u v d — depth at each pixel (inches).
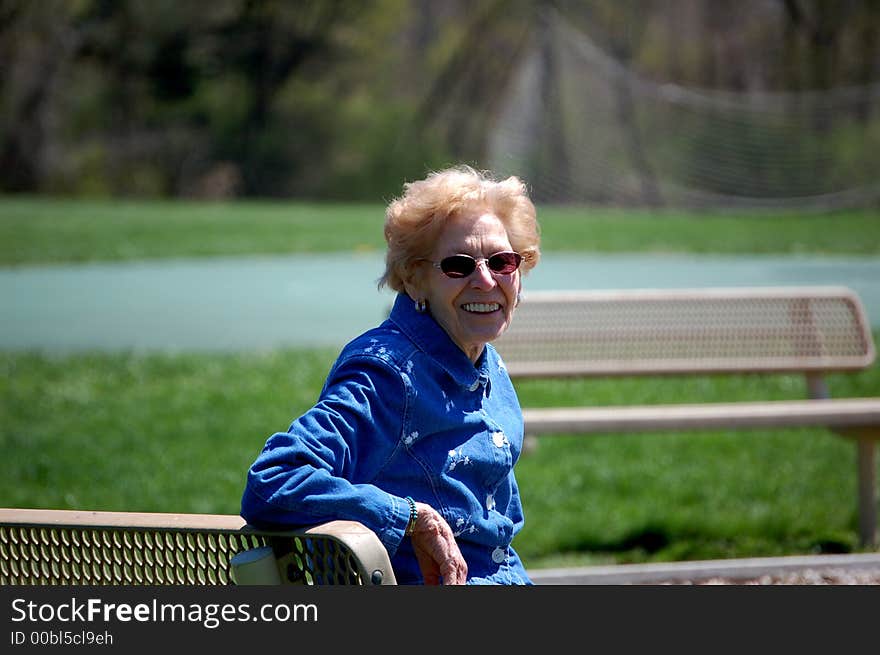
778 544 561.9
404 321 273.3
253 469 234.8
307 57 5068.9
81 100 4845.0
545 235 2258.9
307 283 1600.6
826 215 3129.9
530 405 834.8
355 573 226.5
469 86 5231.3
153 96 4913.9
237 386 891.4
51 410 810.2
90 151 4832.7
